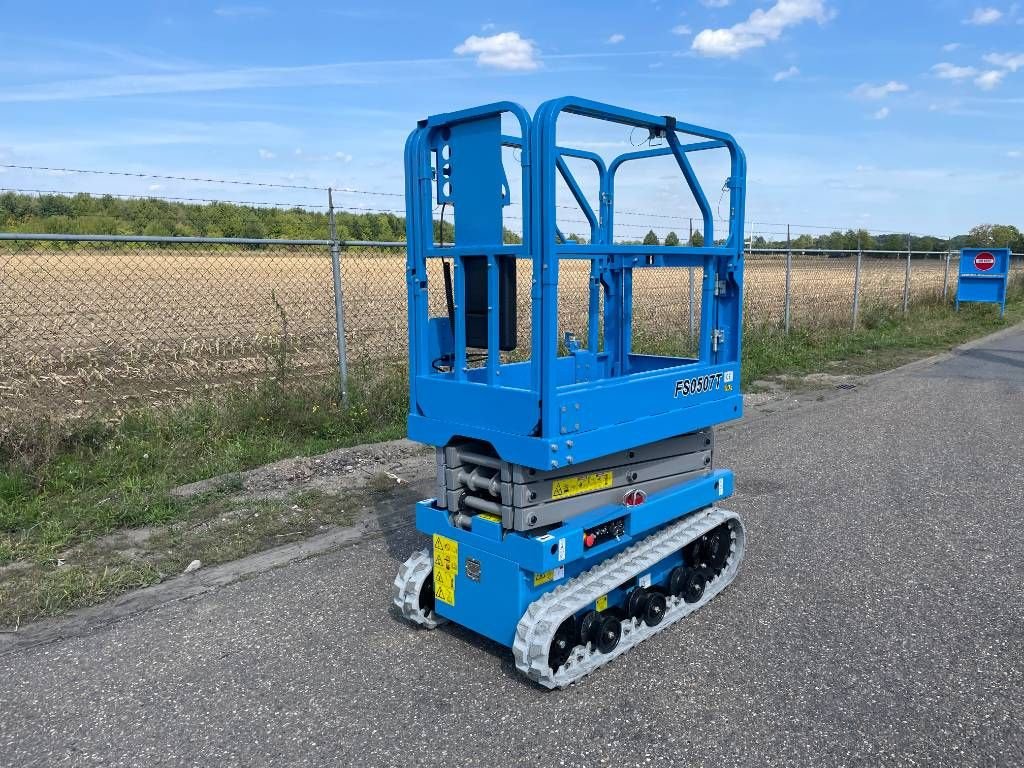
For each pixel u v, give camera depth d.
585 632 3.26
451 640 3.62
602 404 3.17
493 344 3.14
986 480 5.99
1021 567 4.35
